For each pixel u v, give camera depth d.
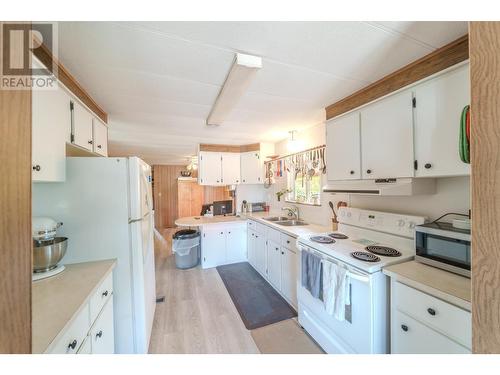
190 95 1.77
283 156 3.29
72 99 1.43
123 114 2.20
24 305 0.56
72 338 0.92
